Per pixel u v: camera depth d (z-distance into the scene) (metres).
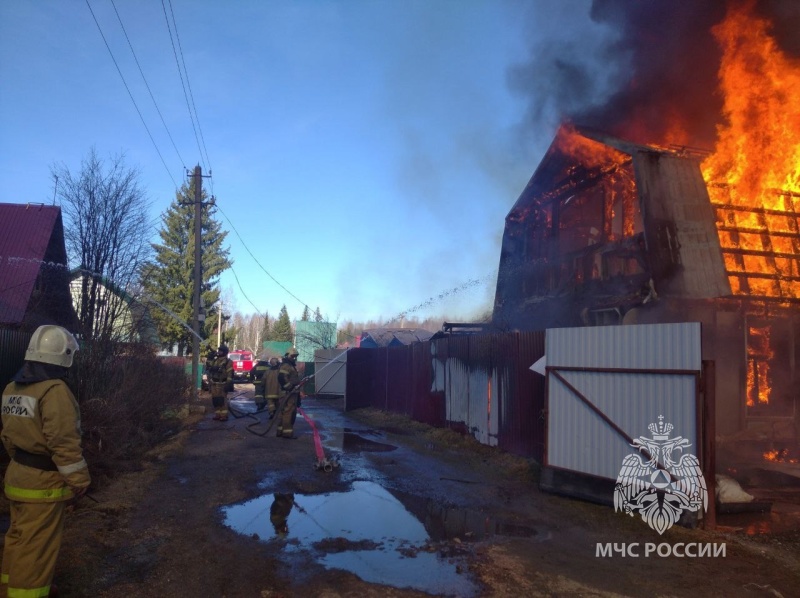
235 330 37.16
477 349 10.01
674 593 3.89
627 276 9.80
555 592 3.86
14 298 12.72
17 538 3.18
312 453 9.05
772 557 4.61
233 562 4.30
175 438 10.12
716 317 9.23
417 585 3.93
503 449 8.94
